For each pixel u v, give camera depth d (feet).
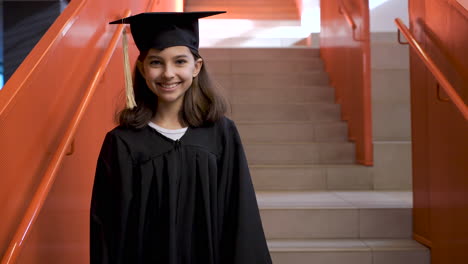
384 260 8.27
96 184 4.19
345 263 8.28
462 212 6.79
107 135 4.28
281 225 9.15
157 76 4.15
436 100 7.67
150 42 4.20
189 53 4.25
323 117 14.24
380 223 9.10
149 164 4.13
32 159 5.01
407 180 11.79
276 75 15.71
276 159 12.63
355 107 12.66
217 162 4.34
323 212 9.14
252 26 21.75
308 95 15.08
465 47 6.60
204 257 4.13
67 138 5.36
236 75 15.53
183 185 4.15
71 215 6.24
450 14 7.07
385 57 13.08
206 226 4.12
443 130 7.41
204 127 4.39
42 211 5.30
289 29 21.66
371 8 15.26
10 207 4.52
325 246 8.50
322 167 11.75
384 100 13.00
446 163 7.34
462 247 6.79
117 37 7.95
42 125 5.28
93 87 6.28
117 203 4.08
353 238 9.11
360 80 12.12
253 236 4.19
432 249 8.05
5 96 4.50
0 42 16.34
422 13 8.21
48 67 5.46
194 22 4.37
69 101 6.17
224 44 20.85
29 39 13.29
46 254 5.41
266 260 4.22
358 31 12.28
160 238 4.08
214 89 4.49
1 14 13.94
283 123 13.38
